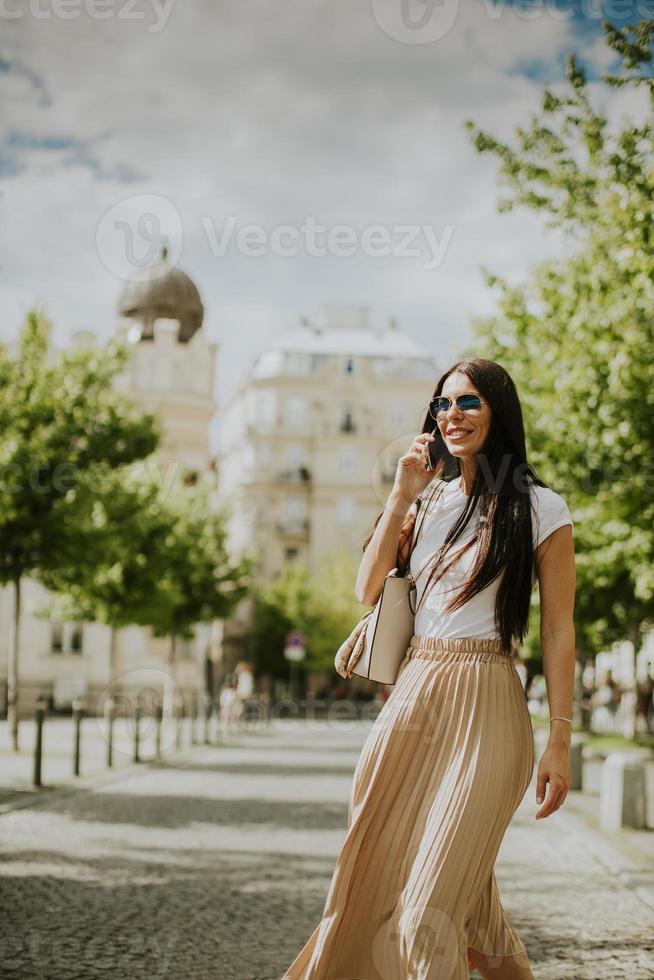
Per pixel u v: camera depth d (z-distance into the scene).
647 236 8.59
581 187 8.77
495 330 20.53
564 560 3.22
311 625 75.00
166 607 30.69
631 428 15.77
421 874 2.91
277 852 10.05
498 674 3.13
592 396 16.08
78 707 17.27
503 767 3.02
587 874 9.34
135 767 20.16
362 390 80.88
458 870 2.91
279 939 6.55
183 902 7.62
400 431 80.94
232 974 5.68
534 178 8.86
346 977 2.96
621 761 12.23
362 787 3.09
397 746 3.08
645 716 39.75
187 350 58.12
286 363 81.19
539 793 3.10
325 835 11.29
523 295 17.25
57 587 23.77
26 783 15.59
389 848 3.01
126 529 23.33
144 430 22.78
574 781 17.12
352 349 81.62
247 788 16.55
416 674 3.16
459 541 3.20
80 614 32.22
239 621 77.44
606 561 18.64
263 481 80.50
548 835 12.23
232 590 42.41
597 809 14.45
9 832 10.87
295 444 80.69
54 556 21.67
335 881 3.01
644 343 13.44
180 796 15.05
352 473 80.31
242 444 81.06
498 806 3.00
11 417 21.48
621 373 14.13
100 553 22.12
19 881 8.23
